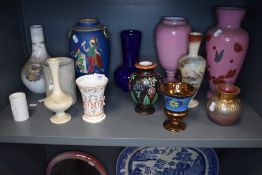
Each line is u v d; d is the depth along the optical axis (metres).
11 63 0.84
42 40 0.86
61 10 0.91
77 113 0.78
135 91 0.73
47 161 1.14
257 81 0.76
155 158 1.04
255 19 0.77
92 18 0.92
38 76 0.85
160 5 0.89
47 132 0.69
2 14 0.77
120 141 0.67
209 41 0.78
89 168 1.10
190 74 0.76
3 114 0.77
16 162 0.83
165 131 0.69
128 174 1.07
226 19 0.76
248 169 0.79
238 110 0.69
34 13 0.92
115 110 0.80
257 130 0.69
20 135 0.68
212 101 0.71
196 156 1.03
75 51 0.81
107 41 0.84
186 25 0.80
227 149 0.99
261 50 0.73
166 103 0.68
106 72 0.87
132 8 0.90
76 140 0.67
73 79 0.79
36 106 0.82
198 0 0.88
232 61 0.77
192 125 0.72
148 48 0.95
